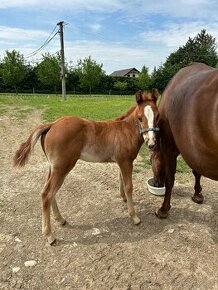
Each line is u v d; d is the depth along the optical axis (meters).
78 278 2.89
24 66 36.53
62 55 22.27
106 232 3.67
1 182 5.11
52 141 3.37
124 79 43.12
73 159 3.48
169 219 3.95
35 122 10.59
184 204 4.34
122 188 4.32
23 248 3.34
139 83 42.69
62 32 22.14
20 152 3.46
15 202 4.39
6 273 2.96
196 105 2.83
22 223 3.84
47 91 38.34
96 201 4.46
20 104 16.34
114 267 3.04
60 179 3.45
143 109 3.56
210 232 3.64
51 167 3.46
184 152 3.15
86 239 3.53
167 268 3.02
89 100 21.45
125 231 3.69
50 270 3.00
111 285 2.80
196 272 2.96
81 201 4.46
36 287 2.79
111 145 3.71
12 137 8.35
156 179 4.48
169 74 43.66
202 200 4.36
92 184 5.07
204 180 5.25
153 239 3.51
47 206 3.38
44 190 3.40
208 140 2.74
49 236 3.40
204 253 3.25
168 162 3.80
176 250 3.30
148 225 3.82
